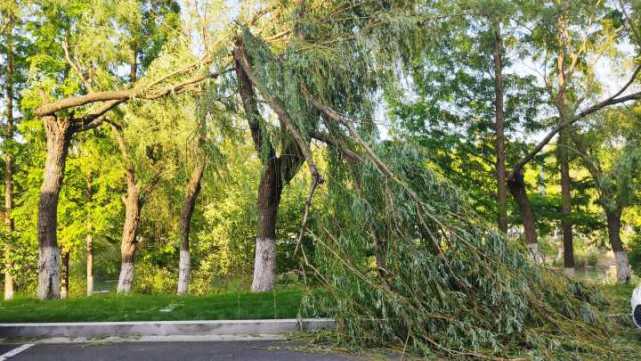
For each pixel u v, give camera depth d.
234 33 9.64
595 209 22.92
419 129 17.16
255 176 12.48
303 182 10.03
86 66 15.38
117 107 15.13
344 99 8.83
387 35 9.43
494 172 18.95
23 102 18.41
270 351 6.74
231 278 24.69
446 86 17.50
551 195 24.00
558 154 18.59
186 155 12.10
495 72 17.94
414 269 6.71
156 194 19.70
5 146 20.72
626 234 26.58
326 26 9.45
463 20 14.33
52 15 17.39
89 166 20.92
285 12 10.09
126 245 19.30
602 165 17.44
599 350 6.16
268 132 8.99
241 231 23.48
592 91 16.25
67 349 7.07
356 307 6.97
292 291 11.90
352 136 7.85
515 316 6.26
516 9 14.45
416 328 6.52
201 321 8.08
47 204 13.47
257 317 8.48
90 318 8.67
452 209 7.48
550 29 16.17
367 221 7.18
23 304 10.98
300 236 7.37
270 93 8.31
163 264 27.59
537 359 5.79
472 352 6.01
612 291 10.92
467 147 18.44
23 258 19.00
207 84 10.02
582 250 35.62
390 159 7.70
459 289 6.83
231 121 10.39
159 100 13.30
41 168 22.30
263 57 8.77
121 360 6.39
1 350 7.05
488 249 6.89
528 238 17.30
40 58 17.36
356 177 7.80
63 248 23.72
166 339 7.67
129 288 19.05
